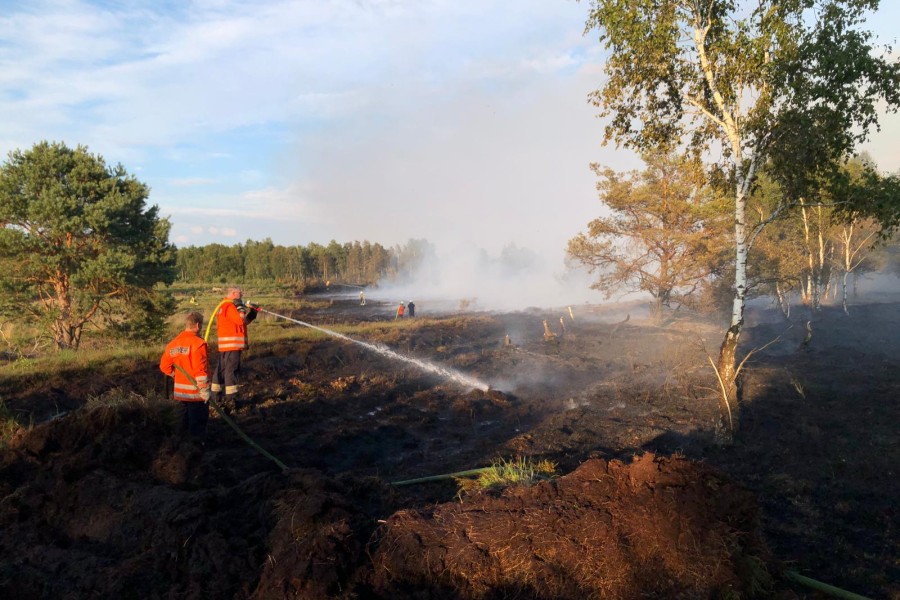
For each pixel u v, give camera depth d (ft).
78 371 38.52
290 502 15.79
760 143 30.07
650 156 77.51
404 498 18.54
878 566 16.43
